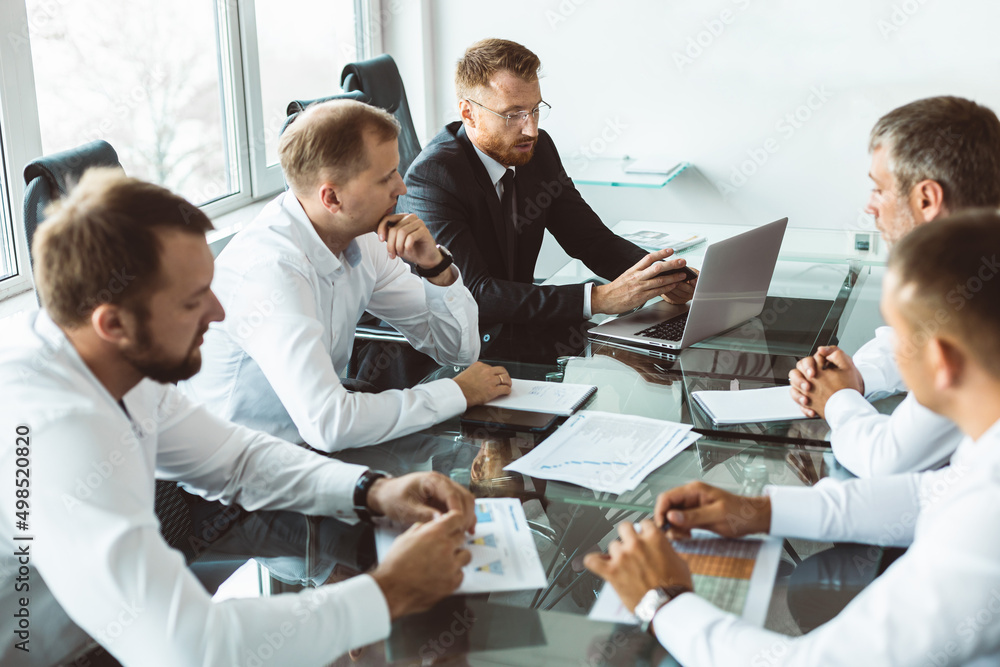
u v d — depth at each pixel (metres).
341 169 1.72
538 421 1.60
